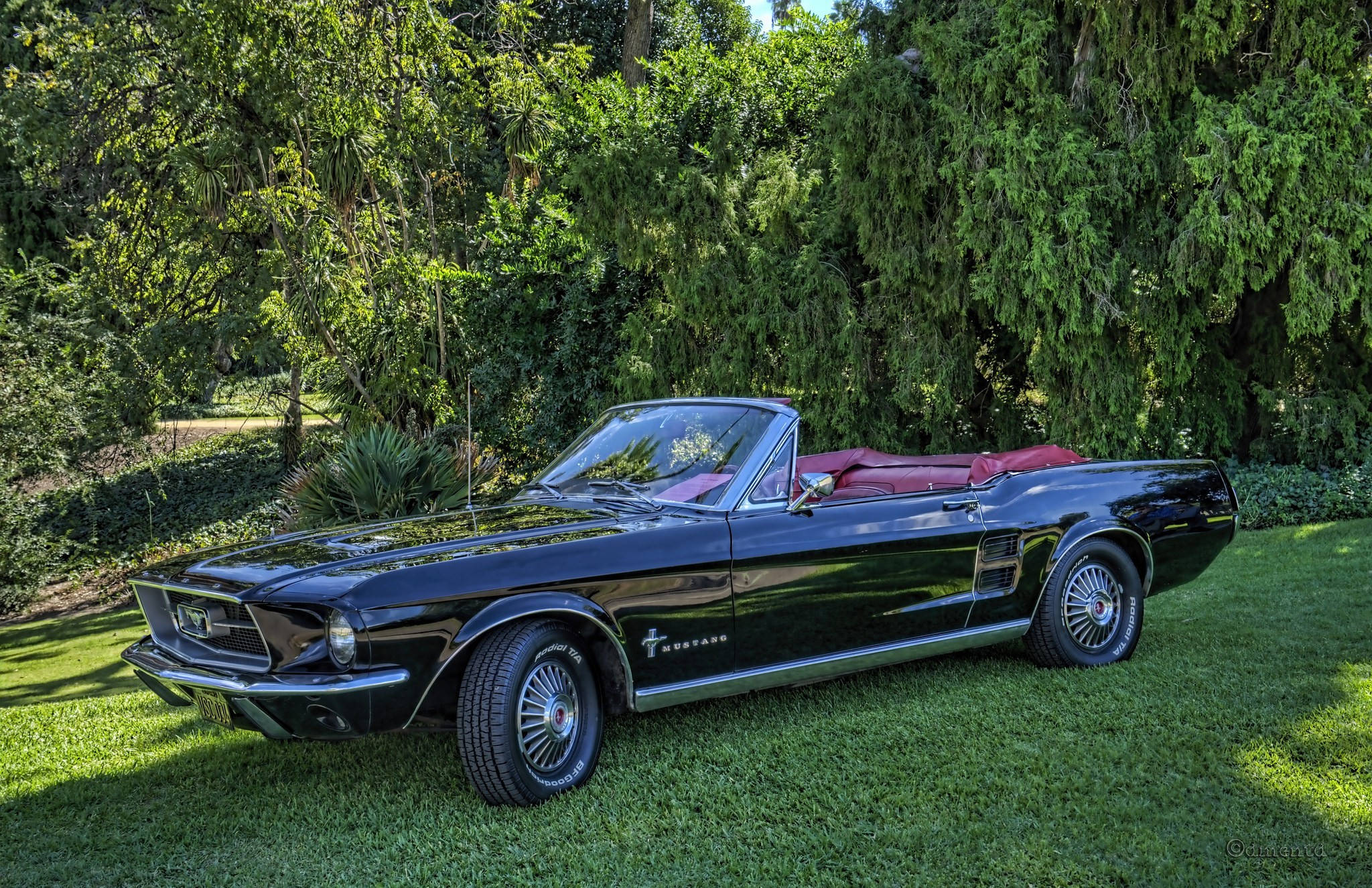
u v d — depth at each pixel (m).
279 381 19.03
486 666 3.50
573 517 4.16
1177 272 9.45
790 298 11.97
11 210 21.61
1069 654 5.10
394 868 3.16
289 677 3.34
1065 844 3.13
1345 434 11.70
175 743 4.70
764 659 4.19
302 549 3.86
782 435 4.44
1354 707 4.28
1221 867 2.96
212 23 12.77
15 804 3.92
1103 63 9.85
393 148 14.47
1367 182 8.98
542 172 16.58
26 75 16.70
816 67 14.27
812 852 3.14
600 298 15.84
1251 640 5.55
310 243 14.20
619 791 3.67
